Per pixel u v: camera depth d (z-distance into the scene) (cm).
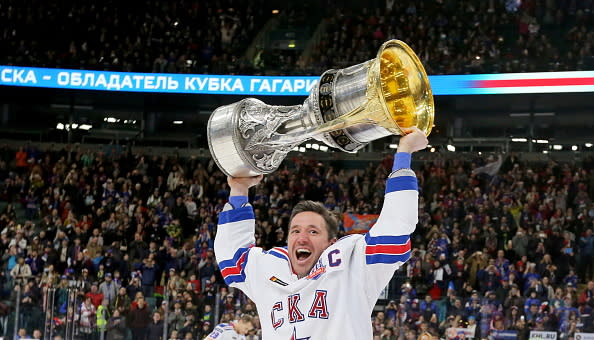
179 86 2266
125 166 2234
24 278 1289
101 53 2420
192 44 2458
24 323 1248
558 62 2033
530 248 1642
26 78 2264
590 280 1617
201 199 2022
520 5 2417
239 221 297
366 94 261
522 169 2108
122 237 1850
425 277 1492
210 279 1534
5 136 2509
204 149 2517
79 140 2553
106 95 2380
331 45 2447
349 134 278
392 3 2570
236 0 2652
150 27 2506
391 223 256
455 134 2456
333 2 2664
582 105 2245
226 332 341
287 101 2341
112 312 1253
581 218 1739
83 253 1677
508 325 1195
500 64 2089
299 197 2023
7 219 1919
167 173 2191
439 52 2320
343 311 257
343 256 263
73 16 2478
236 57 2523
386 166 2084
